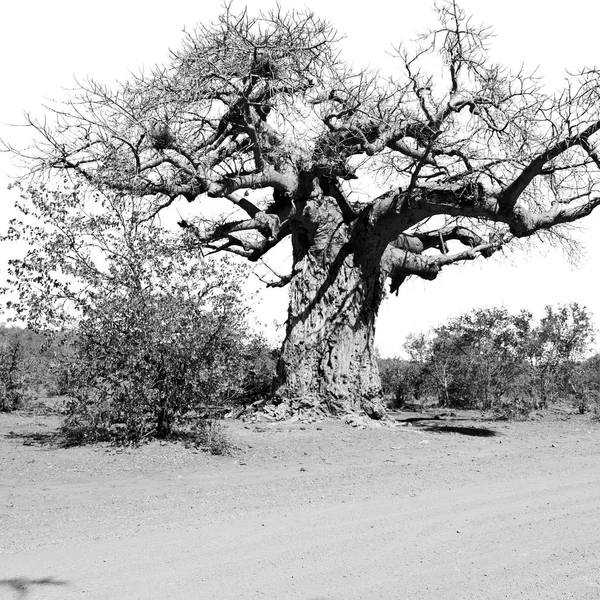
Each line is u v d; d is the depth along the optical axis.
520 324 22.34
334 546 5.28
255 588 4.34
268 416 14.58
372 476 8.77
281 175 15.09
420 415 20.38
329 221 15.29
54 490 7.57
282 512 6.48
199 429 10.95
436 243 17.69
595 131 12.78
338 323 14.96
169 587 4.34
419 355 25.14
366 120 14.95
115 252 10.50
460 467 9.62
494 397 21.78
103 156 13.62
